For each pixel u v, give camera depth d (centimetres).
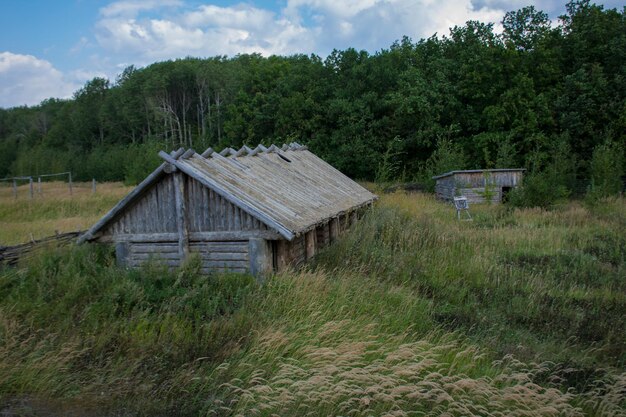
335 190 1747
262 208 1102
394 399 658
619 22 3881
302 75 4506
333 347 799
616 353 852
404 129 4041
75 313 931
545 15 4047
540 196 2495
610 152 2936
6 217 2356
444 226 1781
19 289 1002
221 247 1146
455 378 721
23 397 698
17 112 10781
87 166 5350
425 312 1006
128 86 7394
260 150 1702
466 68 4025
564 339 915
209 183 1110
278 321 873
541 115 3619
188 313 934
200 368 745
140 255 1215
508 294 1157
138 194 1185
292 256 1228
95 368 759
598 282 1238
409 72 4059
